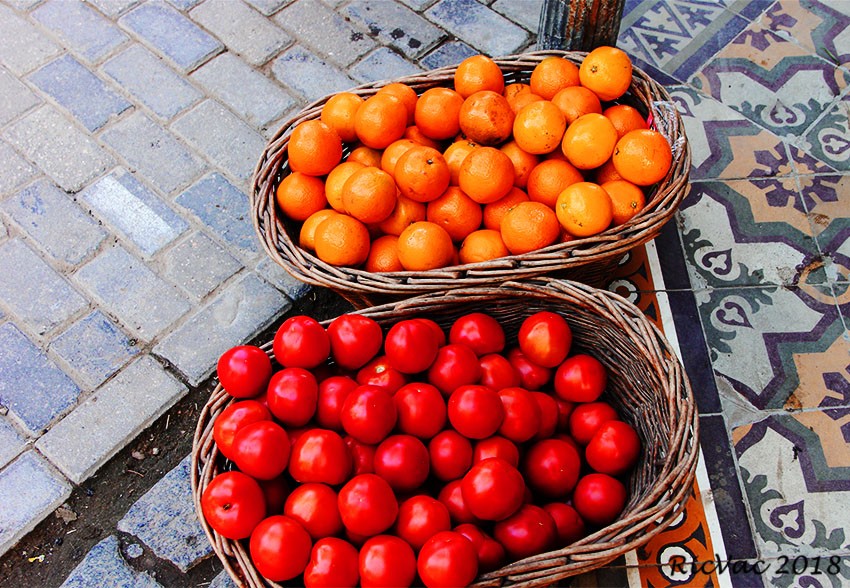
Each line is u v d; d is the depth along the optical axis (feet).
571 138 5.98
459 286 5.72
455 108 6.39
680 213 7.78
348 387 5.28
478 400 4.98
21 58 8.99
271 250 6.06
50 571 6.02
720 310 7.19
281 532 4.48
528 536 4.79
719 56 8.97
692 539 5.98
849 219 7.66
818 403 6.61
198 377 6.89
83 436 6.57
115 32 9.19
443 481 5.24
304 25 9.26
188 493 6.31
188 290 7.38
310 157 6.19
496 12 9.34
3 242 7.69
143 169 8.16
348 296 6.31
